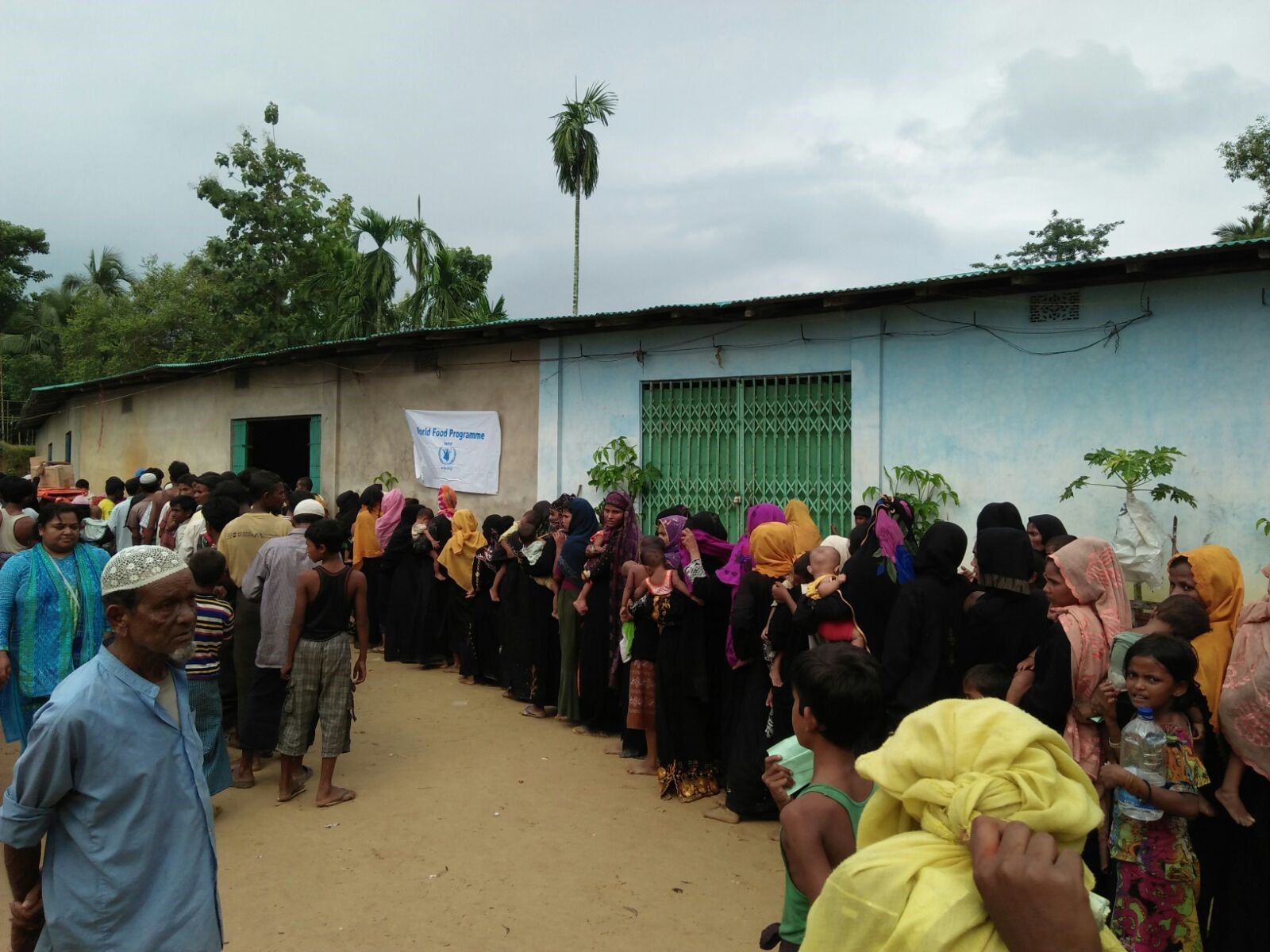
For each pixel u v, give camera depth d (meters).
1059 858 1.21
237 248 23.97
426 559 9.20
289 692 5.38
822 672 2.22
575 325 9.48
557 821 5.15
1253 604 3.47
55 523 4.86
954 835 1.35
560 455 10.06
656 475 9.30
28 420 22.11
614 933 3.91
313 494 11.02
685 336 9.17
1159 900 3.09
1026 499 7.28
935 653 4.25
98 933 2.27
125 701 2.35
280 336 23.30
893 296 7.53
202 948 2.41
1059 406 7.16
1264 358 6.39
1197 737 3.23
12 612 4.74
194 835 2.45
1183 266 6.45
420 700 7.88
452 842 4.86
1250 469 6.41
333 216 24.61
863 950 1.33
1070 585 3.69
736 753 5.15
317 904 4.17
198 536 7.24
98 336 28.34
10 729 4.80
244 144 24.28
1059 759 1.41
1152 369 6.80
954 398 7.62
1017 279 6.90
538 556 7.33
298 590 5.34
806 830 2.09
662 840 4.90
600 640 6.74
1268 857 3.29
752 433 8.77
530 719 7.29
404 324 20.86
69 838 2.31
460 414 10.95
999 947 1.22
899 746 1.48
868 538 4.94
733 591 5.64
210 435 14.68
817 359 8.34
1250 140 17.56
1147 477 6.46
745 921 4.02
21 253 36.00
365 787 5.70
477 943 3.83
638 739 6.26
